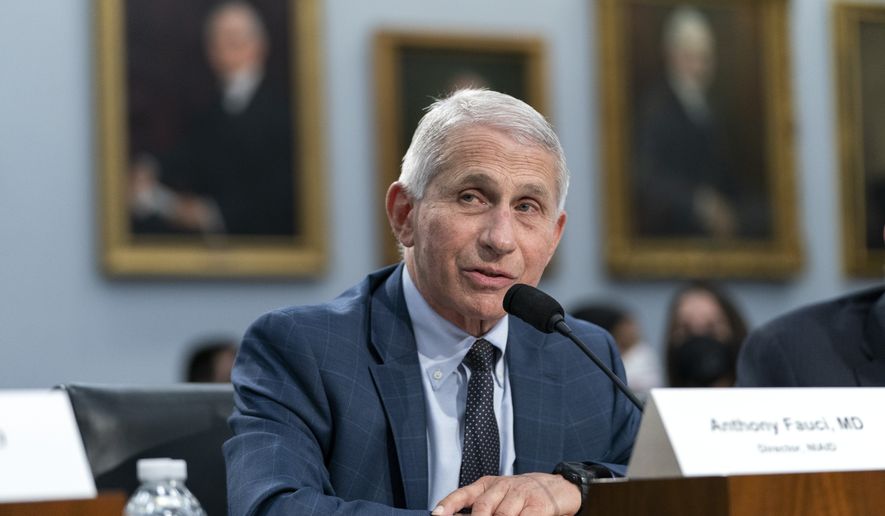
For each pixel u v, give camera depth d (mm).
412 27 11258
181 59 10523
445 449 4230
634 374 9531
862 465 3162
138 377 10328
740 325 8789
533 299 3906
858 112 12391
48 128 10172
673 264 11695
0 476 2646
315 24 10883
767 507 3049
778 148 12086
